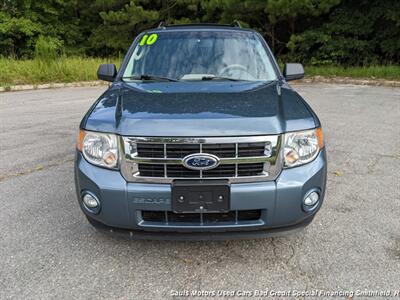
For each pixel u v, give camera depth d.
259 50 3.69
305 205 2.47
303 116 2.56
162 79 3.41
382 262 2.63
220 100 2.70
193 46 3.69
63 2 21.17
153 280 2.49
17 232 3.08
